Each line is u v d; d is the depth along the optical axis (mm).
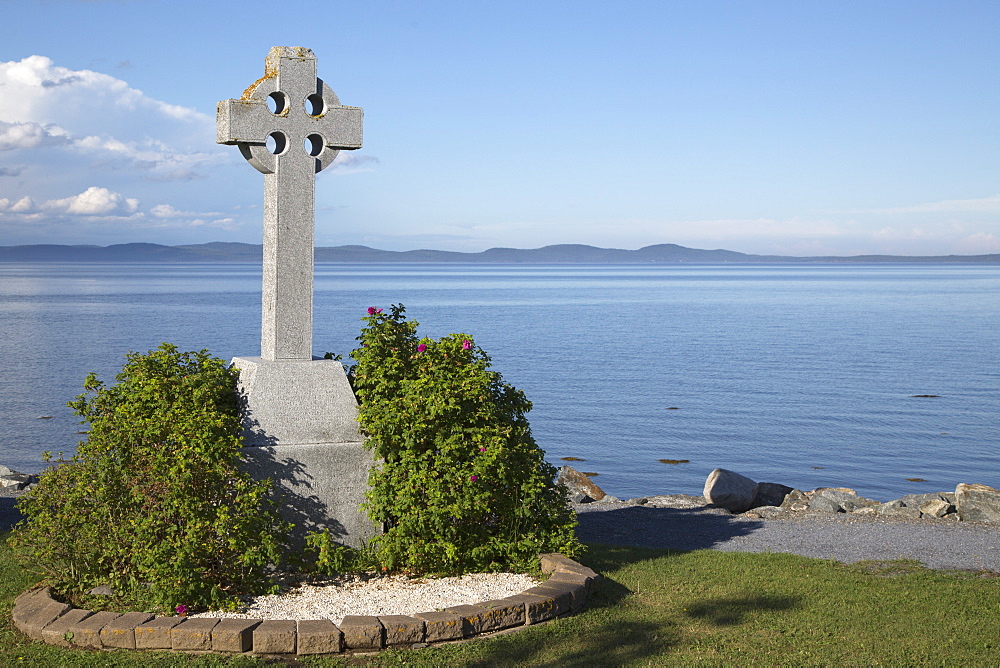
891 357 61688
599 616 6969
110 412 7203
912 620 7176
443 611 6512
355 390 8102
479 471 7539
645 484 26250
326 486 7738
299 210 8039
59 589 6973
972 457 30375
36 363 50281
